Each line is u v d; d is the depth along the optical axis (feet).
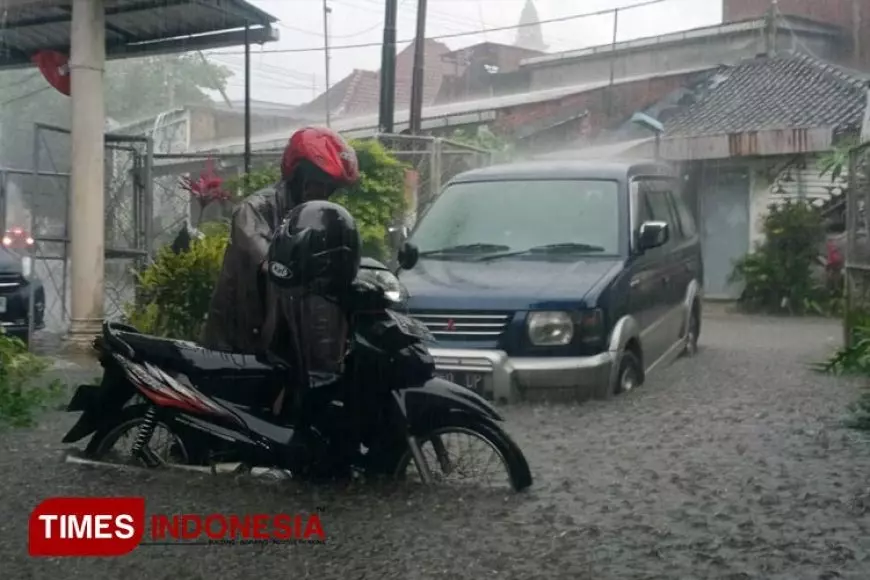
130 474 19.79
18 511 17.67
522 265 29.07
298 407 18.75
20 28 43.70
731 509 17.63
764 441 22.68
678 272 34.42
